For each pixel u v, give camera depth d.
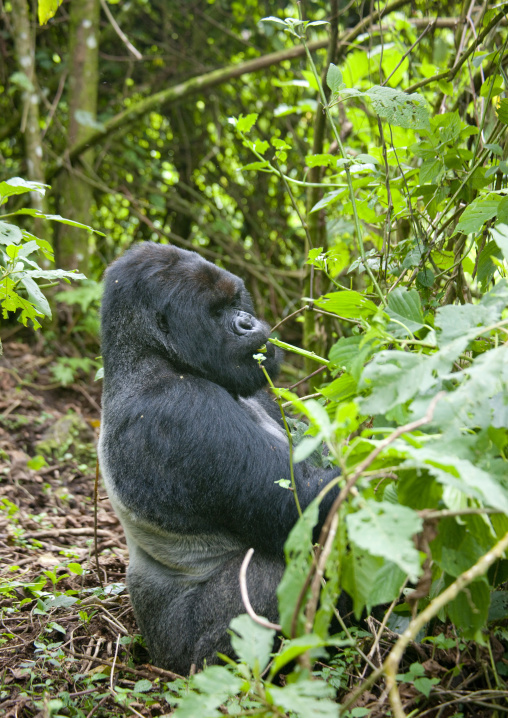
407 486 1.87
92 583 3.85
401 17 6.28
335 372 2.83
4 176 7.92
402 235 4.18
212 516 2.88
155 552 3.03
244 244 9.01
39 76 8.52
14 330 7.51
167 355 3.05
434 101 4.96
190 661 2.92
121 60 8.55
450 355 1.80
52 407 6.66
